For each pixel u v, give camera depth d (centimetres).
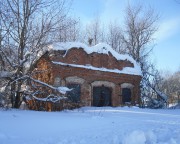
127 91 2853
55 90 1861
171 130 955
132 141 750
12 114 1280
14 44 1859
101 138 812
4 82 1803
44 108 2152
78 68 2469
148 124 1178
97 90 2636
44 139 784
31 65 1877
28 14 1872
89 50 2586
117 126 1097
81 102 2456
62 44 2412
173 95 5312
